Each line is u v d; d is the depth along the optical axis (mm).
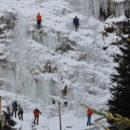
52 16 40938
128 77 17078
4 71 34562
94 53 38375
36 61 35312
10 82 34312
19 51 35812
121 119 2875
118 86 17562
